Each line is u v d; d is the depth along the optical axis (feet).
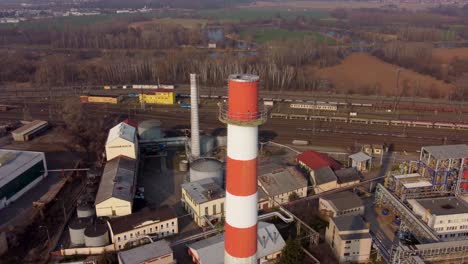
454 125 377.71
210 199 215.92
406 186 225.76
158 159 300.40
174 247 197.36
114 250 194.18
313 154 283.79
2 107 419.95
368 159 281.74
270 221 217.36
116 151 267.80
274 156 308.81
